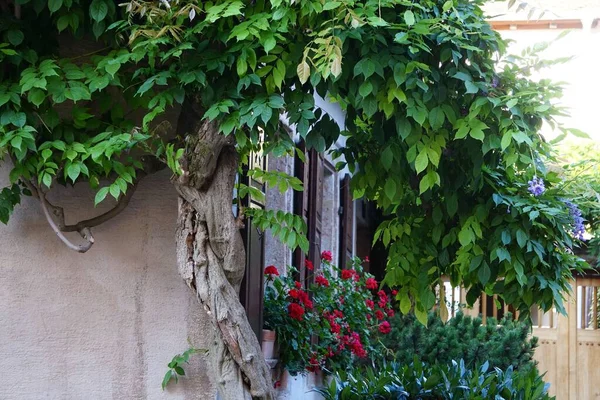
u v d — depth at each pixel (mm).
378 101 3449
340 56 3023
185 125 3715
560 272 4266
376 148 4238
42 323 3799
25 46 3615
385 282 4648
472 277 4562
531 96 3471
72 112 3535
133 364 3801
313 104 3434
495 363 8969
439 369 5523
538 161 3818
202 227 3570
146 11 3443
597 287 10531
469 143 3682
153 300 3832
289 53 3383
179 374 3756
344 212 8945
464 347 9039
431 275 4625
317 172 7391
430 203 4480
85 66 3547
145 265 3846
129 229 3863
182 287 3832
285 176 4035
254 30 3213
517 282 4266
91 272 3834
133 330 3814
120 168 3477
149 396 3783
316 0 3244
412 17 3207
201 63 3383
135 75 3441
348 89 3490
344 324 6914
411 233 4594
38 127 3553
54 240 3834
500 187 4215
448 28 3350
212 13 3266
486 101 3381
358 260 8219
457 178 4051
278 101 3268
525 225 4062
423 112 3328
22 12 3691
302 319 6023
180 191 3578
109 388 3787
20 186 3762
